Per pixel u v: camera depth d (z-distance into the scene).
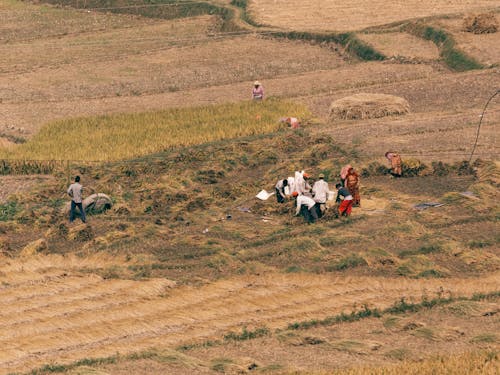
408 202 56.38
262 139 73.12
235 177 65.50
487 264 47.09
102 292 44.72
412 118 78.12
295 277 46.09
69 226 55.31
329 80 96.19
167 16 138.00
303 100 88.69
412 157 65.62
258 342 38.75
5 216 57.62
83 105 90.44
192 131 77.12
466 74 92.62
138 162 68.19
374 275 46.34
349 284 45.41
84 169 68.00
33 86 98.69
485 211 54.31
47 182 65.75
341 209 54.09
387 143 70.12
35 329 40.72
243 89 95.12
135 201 60.22
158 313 42.62
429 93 87.69
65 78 102.38
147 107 89.19
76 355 38.09
